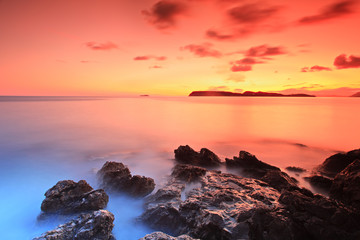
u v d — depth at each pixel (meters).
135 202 11.97
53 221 9.58
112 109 81.81
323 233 6.54
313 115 62.38
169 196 10.70
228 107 97.19
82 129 38.75
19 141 28.94
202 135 34.88
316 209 7.18
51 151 24.70
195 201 9.23
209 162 17.83
